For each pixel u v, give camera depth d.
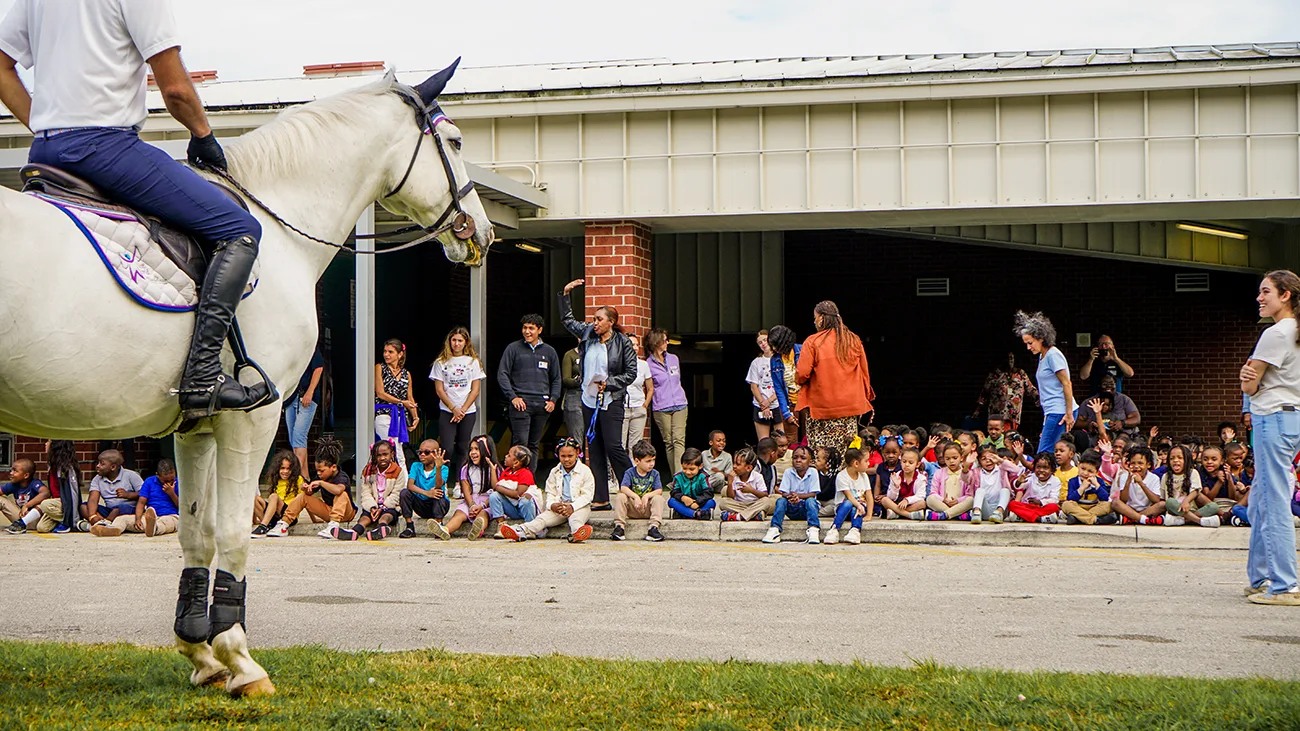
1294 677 5.77
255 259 4.93
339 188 5.60
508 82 16.58
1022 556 10.82
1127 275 23.28
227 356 5.03
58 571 9.65
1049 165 15.02
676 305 24.00
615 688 5.16
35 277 4.28
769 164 15.61
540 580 9.15
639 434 14.45
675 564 10.20
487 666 5.60
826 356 12.41
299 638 6.68
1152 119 14.84
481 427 14.52
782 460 13.86
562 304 13.51
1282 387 7.98
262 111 16.19
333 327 19.03
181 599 5.24
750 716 4.76
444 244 6.20
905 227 16.72
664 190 15.79
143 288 4.59
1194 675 5.79
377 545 11.78
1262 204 14.88
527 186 15.25
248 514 5.16
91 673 5.40
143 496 12.95
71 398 4.47
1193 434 22.94
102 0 4.74
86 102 4.73
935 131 15.27
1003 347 23.67
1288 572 8.00
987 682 5.28
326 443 13.02
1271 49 15.47
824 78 15.24
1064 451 12.34
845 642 6.68
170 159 4.82
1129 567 9.99
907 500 12.54
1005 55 16.78
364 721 4.57
